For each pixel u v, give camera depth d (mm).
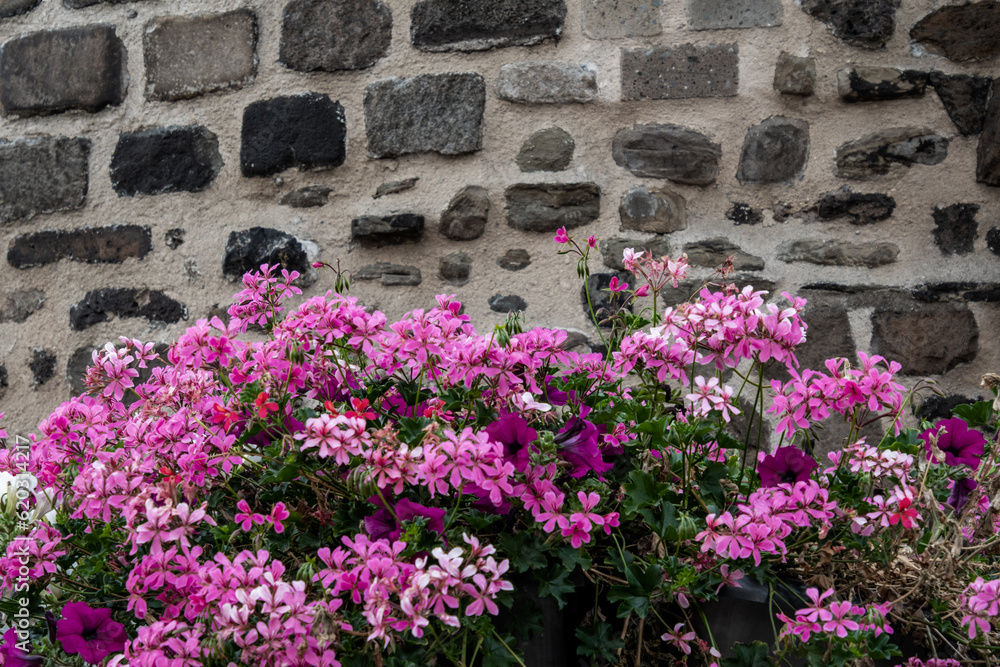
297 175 2186
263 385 1159
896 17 2029
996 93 2004
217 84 2232
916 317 1999
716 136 2070
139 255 2260
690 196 2080
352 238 2154
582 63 2109
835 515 1131
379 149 2156
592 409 1302
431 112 2141
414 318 1235
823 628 1009
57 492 1239
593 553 1221
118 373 1343
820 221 2039
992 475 1211
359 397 1342
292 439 1083
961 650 1169
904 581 1174
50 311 2312
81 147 2309
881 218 2027
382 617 934
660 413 1296
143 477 1134
